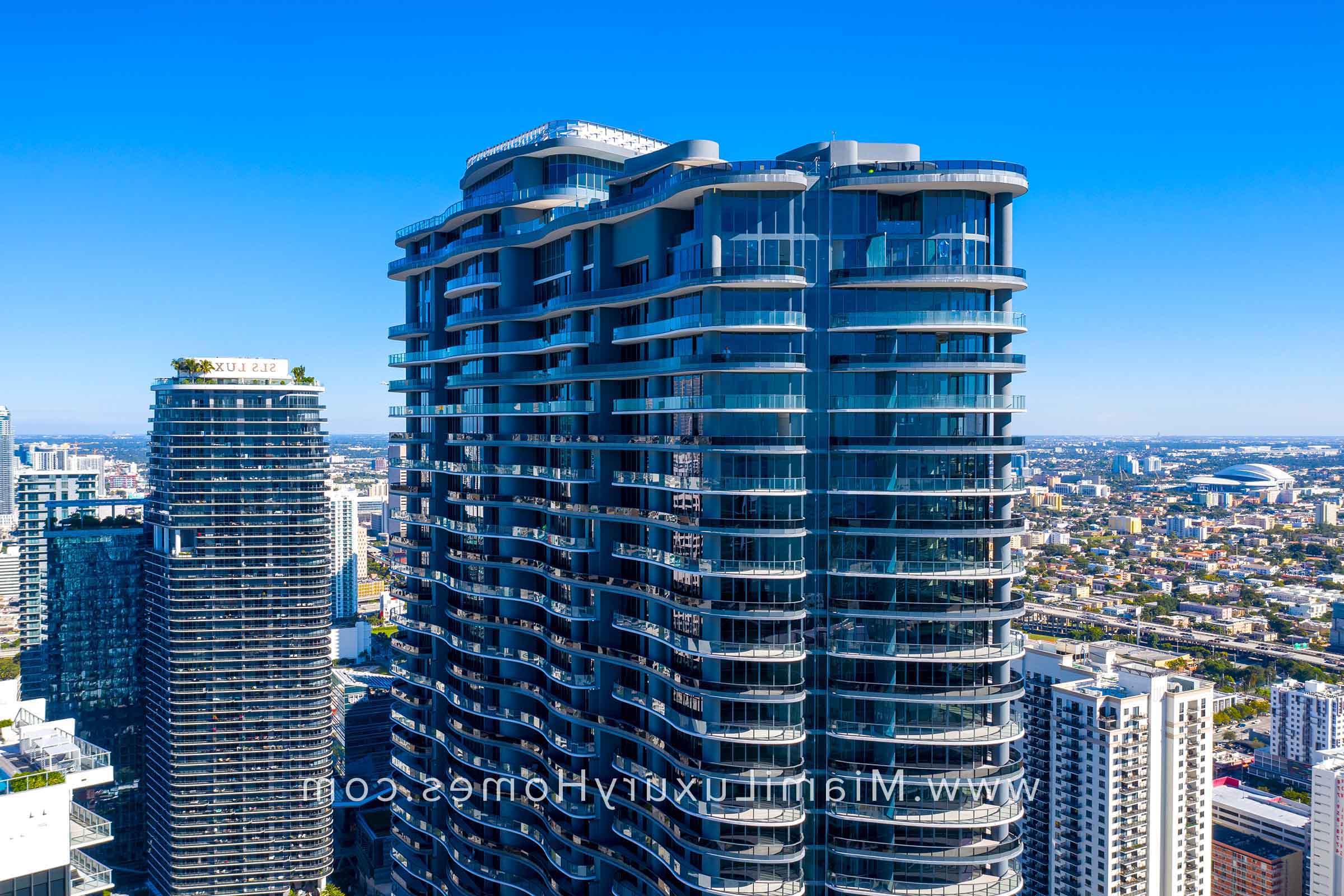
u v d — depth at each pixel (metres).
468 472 123.56
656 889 97.56
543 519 116.31
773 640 90.81
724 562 90.06
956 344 92.06
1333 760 189.88
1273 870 195.38
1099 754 161.00
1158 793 163.12
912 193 91.06
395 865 145.12
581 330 107.44
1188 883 166.75
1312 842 186.75
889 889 91.94
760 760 91.75
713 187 89.38
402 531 142.88
